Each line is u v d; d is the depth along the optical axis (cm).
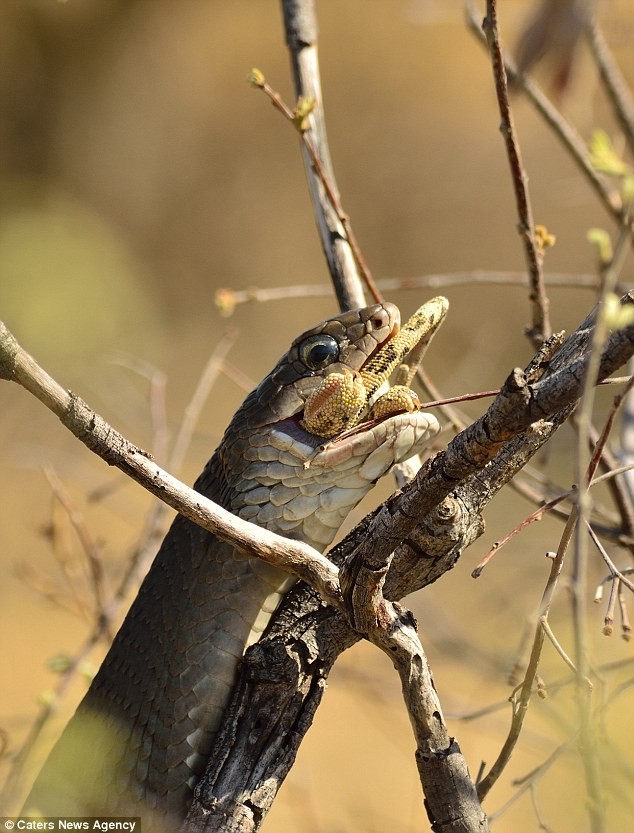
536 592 1109
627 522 657
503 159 2477
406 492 402
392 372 580
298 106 605
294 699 468
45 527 802
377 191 2577
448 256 2456
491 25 572
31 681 1364
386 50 2766
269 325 2309
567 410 464
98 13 2650
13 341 381
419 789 1105
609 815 601
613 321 339
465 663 929
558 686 532
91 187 2592
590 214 2253
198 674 505
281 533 520
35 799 531
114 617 750
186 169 2644
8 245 1310
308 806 1009
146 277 2444
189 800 501
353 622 432
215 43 2802
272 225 2600
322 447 514
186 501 418
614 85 797
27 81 2617
